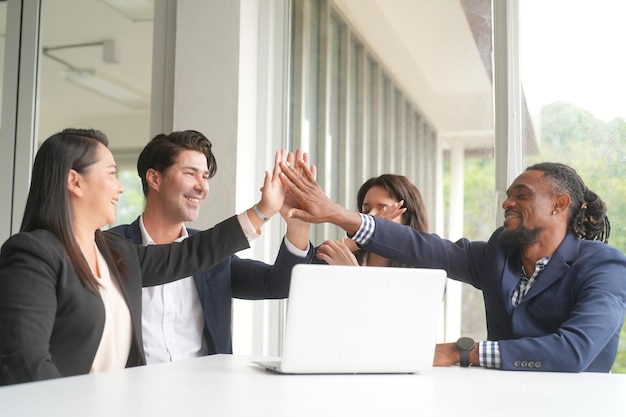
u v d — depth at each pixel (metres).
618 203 2.81
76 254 1.75
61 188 1.79
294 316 1.50
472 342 1.81
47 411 1.02
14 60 3.75
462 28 3.10
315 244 3.35
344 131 3.32
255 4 3.35
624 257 2.01
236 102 3.17
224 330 2.48
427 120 3.14
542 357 1.75
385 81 3.26
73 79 5.01
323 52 3.39
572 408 1.16
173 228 2.54
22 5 3.76
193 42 3.24
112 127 6.20
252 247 3.28
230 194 3.14
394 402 1.18
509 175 2.94
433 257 2.30
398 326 1.59
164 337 2.39
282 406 1.10
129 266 1.96
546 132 2.92
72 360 1.69
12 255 1.67
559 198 2.12
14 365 1.53
